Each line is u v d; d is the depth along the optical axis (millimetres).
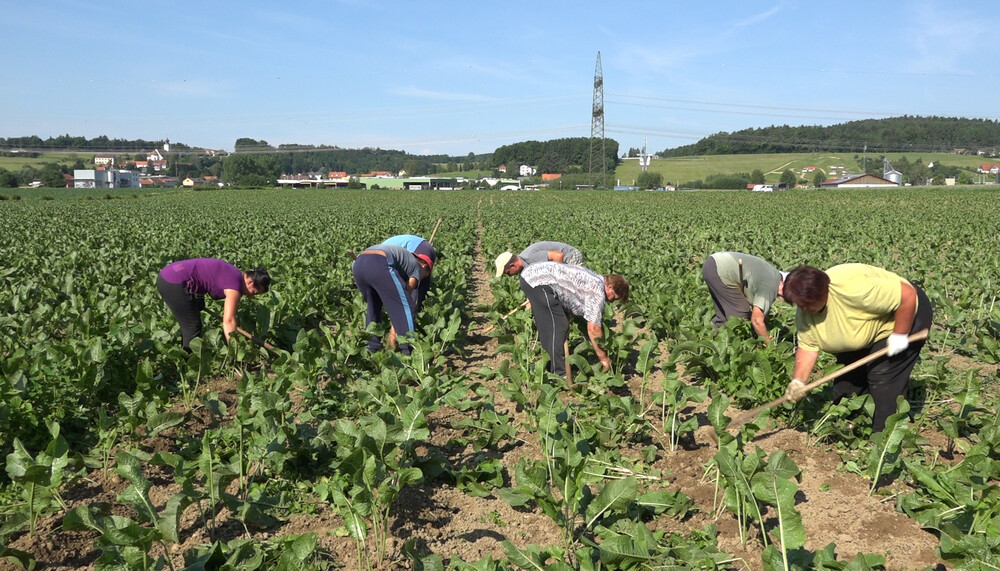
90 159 174250
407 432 4426
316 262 13305
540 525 4312
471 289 13211
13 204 50531
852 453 5195
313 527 4230
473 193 81062
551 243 7824
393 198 66938
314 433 4816
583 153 157375
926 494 4457
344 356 6789
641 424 5484
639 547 3600
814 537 4168
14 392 5199
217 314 7973
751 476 3861
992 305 9922
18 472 4133
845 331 4773
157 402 5633
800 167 151000
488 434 5402
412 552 3639
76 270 12969
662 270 12406
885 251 16484
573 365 6895
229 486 4586
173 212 39250
